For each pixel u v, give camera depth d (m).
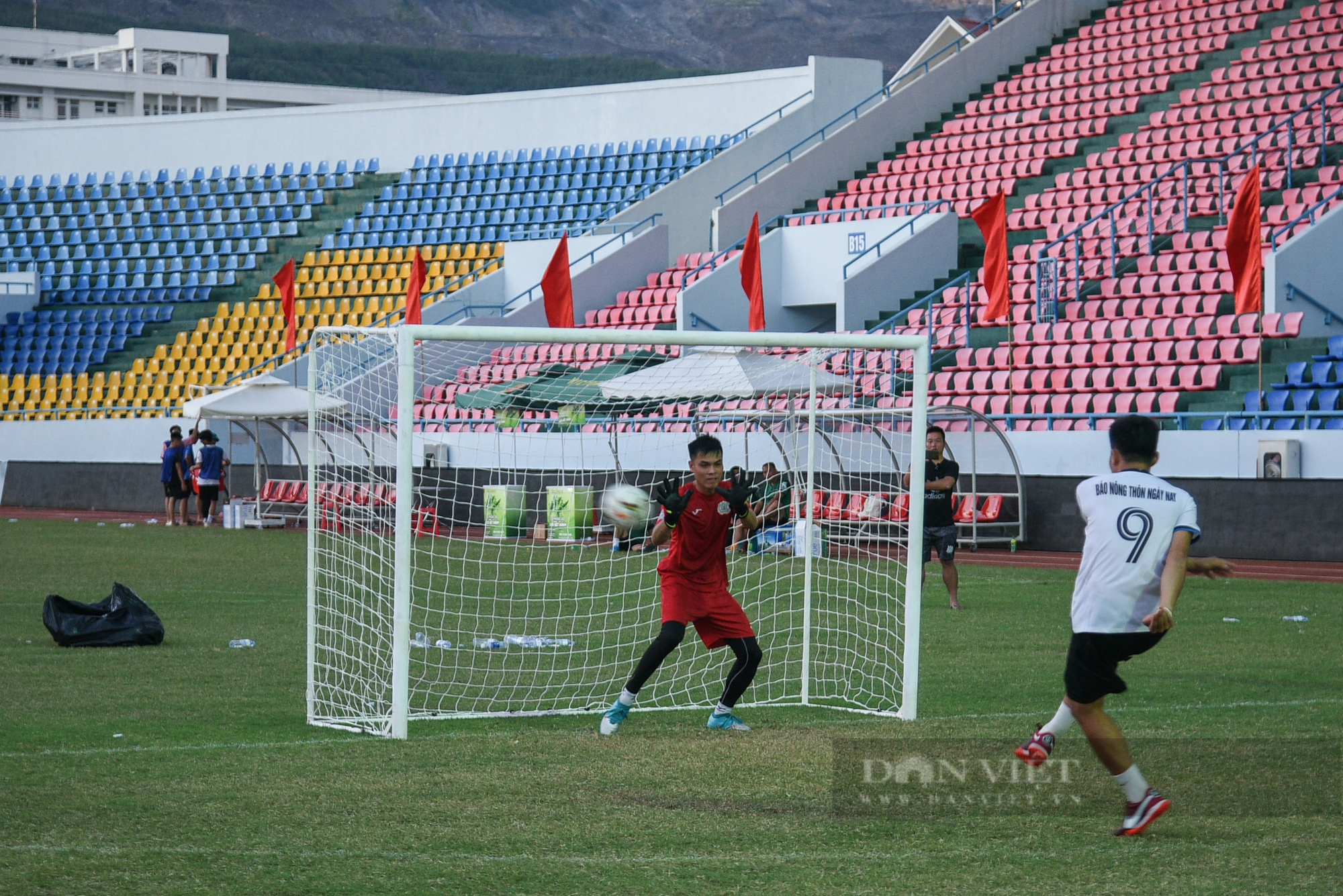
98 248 113.19
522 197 104.50
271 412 69.88
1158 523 15.95
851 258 79.38
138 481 82.62
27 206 120.06
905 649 23.67
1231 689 24.97
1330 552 49.19
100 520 74.94
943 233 77.44
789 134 98.50
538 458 67.50
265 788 18.05
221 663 28.06
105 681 25.95
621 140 107.44
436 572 45.16
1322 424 53.81
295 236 108.88
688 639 32.09
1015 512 56.59
